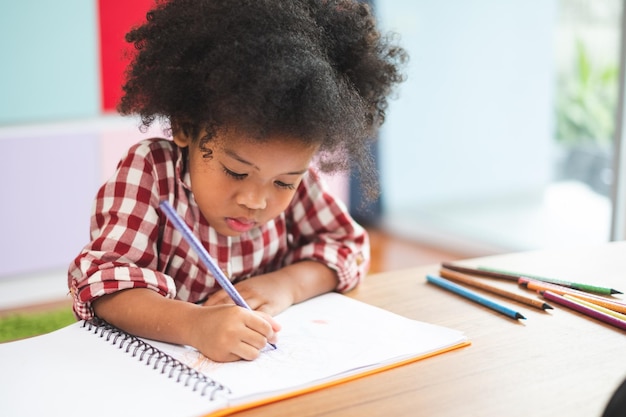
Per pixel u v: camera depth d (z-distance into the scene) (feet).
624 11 7.38
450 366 2.67
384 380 2.56
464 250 10.49
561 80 10.17
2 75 7.84
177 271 3.36
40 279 8.41
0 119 7.90
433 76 11.04
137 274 3.04
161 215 3.26
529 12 10.19
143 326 2.88
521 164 10.72
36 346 2.80
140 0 8.30
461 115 10.98
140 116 3.28
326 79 2.85
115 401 2.37
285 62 2.78
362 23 3.27
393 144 11.45
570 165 10.45
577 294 3.32
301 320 3.11
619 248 4.07
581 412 2.33
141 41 3.17
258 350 2.70
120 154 8.50
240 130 2.76
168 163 3.29
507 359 2.72
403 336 2.88
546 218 10.59
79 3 8.02
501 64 10.56
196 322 2.78
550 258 3.92
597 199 10.30
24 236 8.22
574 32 9.87
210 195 3.06
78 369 2.60
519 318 3.11
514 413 2.33
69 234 8.44
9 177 8.04
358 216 11.35
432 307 3.29
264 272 3.66
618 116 7.52
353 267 3.54
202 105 2.96
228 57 2.80
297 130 2.78
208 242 3.34
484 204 11.00
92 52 8.18
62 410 2.32
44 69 8.00
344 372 2.57
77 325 3.00
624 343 2.87
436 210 11.39
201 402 2.35
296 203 3.72
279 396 2.42
